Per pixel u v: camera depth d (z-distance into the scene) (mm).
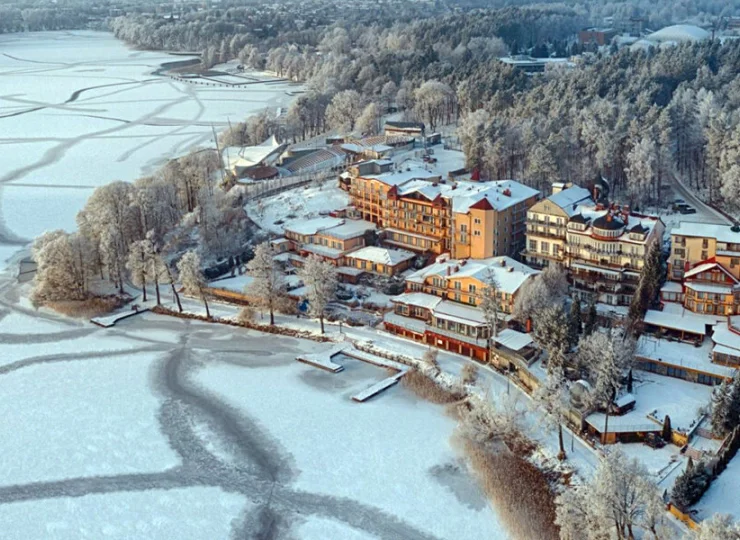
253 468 144875
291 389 171250
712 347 166000
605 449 139750
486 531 126625
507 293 185250
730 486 124438
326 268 197125
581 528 112938
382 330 195250
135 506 135375
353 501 135000
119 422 160625
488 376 170500
